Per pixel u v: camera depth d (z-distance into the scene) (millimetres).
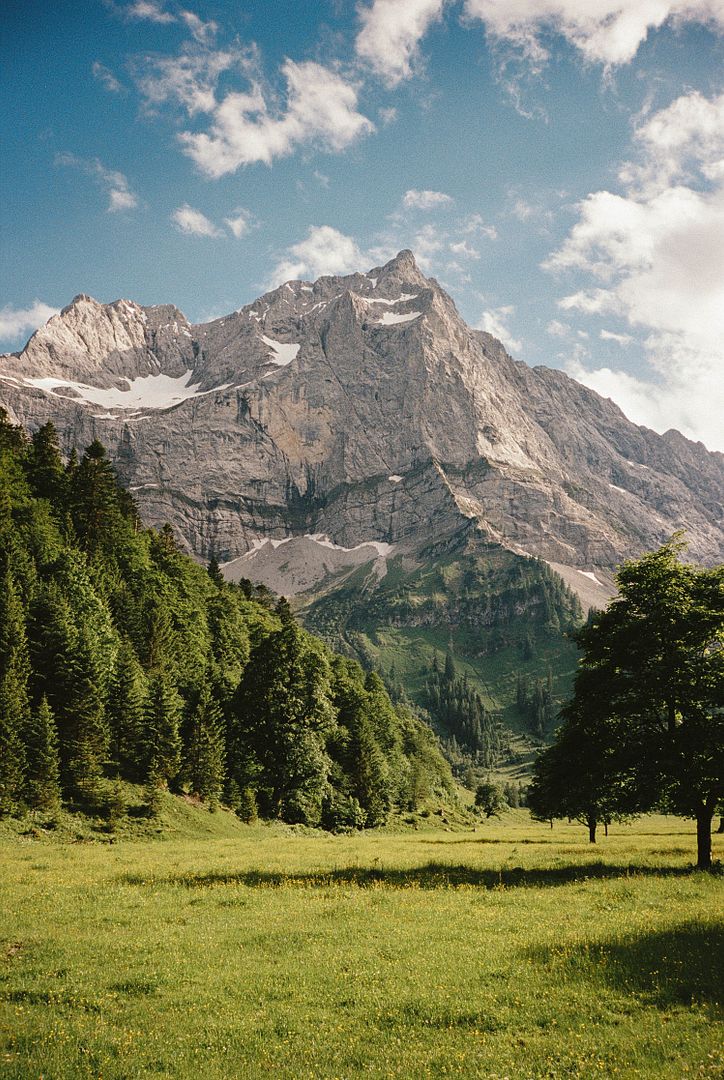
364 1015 16156
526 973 18719
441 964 19547
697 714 36781
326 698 80312
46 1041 14977
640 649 38438
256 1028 15523
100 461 118625
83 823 60219
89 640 78250
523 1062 13867
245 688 76438
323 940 22234
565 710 40469
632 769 37250
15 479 102062
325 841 61500
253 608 158125
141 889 31219
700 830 37188
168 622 100375
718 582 39188
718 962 19125
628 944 21016
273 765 75312
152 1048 14625
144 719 76312
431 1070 13570
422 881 33875
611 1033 15070
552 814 64188
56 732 67688
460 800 167875
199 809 71375
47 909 26656
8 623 70062
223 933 23172
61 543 97500
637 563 40469
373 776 93688
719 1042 14383
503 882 33875
